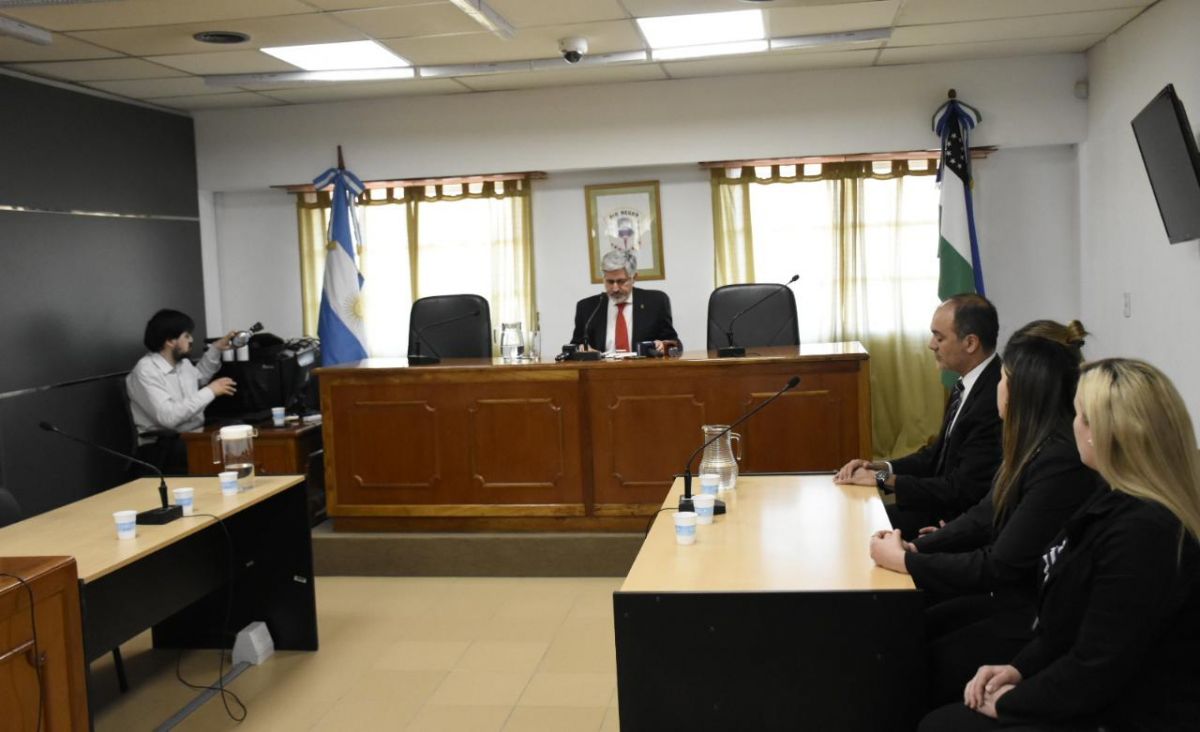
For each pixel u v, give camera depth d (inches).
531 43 209.9
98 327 235.6
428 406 181.9
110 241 240.5
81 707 98.6
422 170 264.2
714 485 119.6
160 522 123.5
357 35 198.2
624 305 213.9
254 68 223.8
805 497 121.8
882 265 258.7
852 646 86.4
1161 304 197.5
